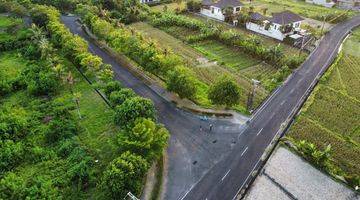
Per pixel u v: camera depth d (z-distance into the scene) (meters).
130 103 57.50
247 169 55.12
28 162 55.78
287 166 55.28
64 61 89.12
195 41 100.44
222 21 118.50
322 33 105.44
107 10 120.69
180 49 95.81
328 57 90.88
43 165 54.94
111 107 69.00
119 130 62.53
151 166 55.06
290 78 80.88
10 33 106.69
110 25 97.81
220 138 62.03
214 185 52.22
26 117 66.00
